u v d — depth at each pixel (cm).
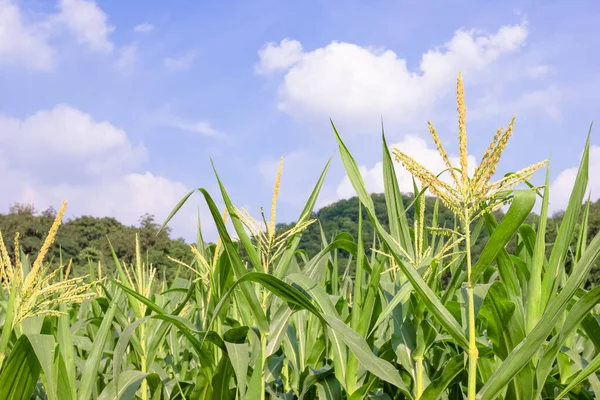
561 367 339
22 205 5353
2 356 247
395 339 305
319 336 377
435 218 345
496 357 289
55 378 262
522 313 258
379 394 344
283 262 315
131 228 5219
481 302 286
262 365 283
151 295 484
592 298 222
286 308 300
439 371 329
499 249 240
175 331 471
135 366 413
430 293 250
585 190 254
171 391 390
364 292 336
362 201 278
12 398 259
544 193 271
